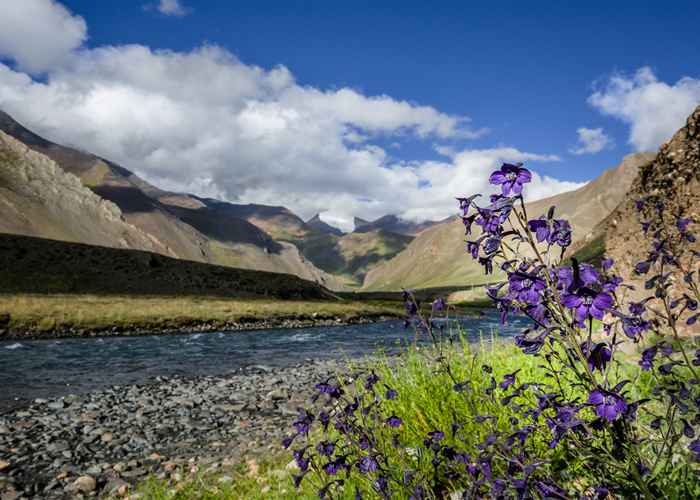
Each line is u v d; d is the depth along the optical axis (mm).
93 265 87062
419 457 3713
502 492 2115
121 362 22984
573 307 1605
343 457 3010
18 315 40438
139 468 7672
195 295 84188
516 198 1670
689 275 2537
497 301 1754
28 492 6832
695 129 14281
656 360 2613
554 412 2146
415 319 3086
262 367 20859
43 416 11539
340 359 22562
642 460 2129
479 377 5129
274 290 102000
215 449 8555
